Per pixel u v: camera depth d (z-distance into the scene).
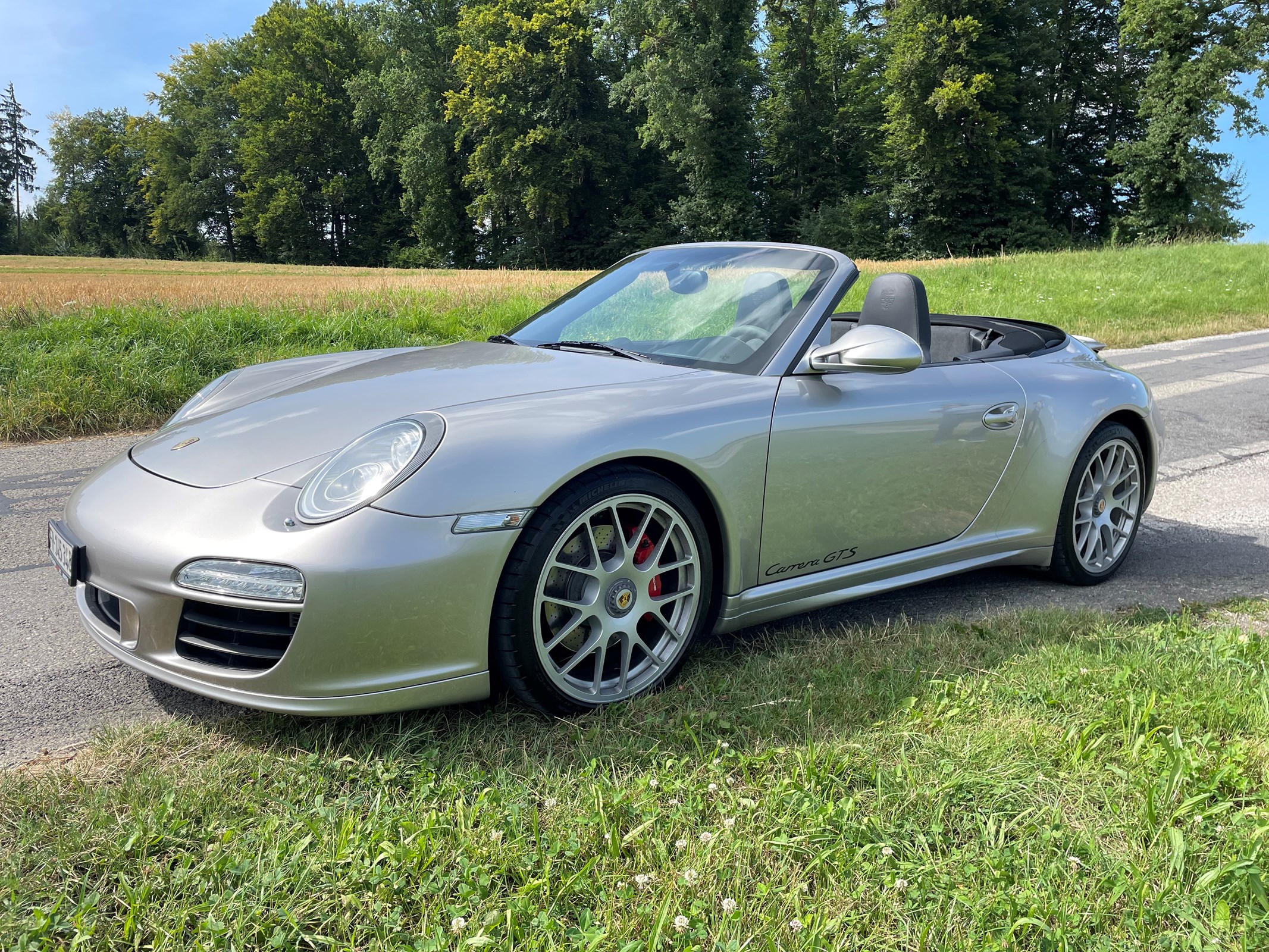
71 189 81.25
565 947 1.37
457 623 1.98
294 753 1.97
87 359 6.90
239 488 2.09
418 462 2.01
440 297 12.91
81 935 1.38
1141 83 42.03
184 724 2.12
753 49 45.78
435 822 1.65
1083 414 3.27
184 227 69.12
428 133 51.69
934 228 42.53
